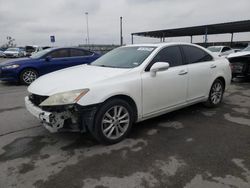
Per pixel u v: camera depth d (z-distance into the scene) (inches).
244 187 107.8
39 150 143.9
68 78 154.1
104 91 141.8
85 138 159.5
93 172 120.3
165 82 173.2
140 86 158.7
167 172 119.7
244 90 316.5
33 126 182.9
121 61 179.3
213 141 154.8
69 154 138.7
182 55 192.9
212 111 217.8
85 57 410.3
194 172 119.6
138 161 130.3
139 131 171.2
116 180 113.7
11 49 1513.3
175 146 147.9
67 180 114.1
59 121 136.3
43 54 386.6
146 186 109.1
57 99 135.2
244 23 873.5
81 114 137.2
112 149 144.4
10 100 269.0
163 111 178.9
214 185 109.3
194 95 201.3
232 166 124.9
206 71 207.8
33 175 118.3
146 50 180.5
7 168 124.5
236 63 370.6
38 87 151.2
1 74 363.6
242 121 191.5
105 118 146.3
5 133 169.9
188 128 176.9
